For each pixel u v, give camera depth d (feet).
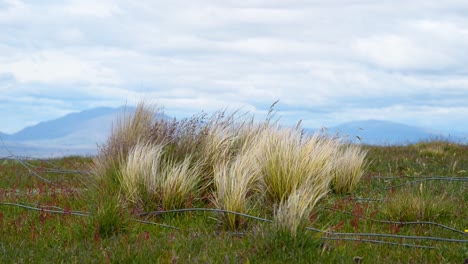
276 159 27.22
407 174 38.68
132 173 27.30
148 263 17.93
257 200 26.27
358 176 32.22
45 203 27.86
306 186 25.48
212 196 27.20
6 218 24.68
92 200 26.81
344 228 23.24
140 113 35.29
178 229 22.84
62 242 20.59
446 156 50.29
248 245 19.74
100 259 18.17
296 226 19.06
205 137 31.45
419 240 21.36
